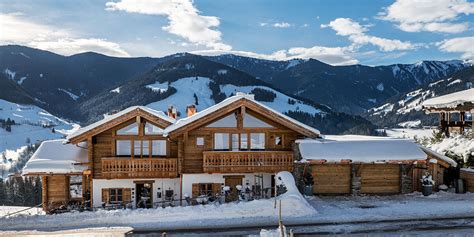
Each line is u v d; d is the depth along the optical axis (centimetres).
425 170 3359
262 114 3191
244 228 2447
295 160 3203
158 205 3184
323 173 3294
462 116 4728
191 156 3194
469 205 2878
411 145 3269
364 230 2375
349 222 2525
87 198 3291
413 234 2298
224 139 3228
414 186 3347
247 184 3234
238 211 2700
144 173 3141
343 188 3297
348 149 3181
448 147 4172
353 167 3250
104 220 2620
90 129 3086
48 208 3128
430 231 2344
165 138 3219
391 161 3148
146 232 2400
